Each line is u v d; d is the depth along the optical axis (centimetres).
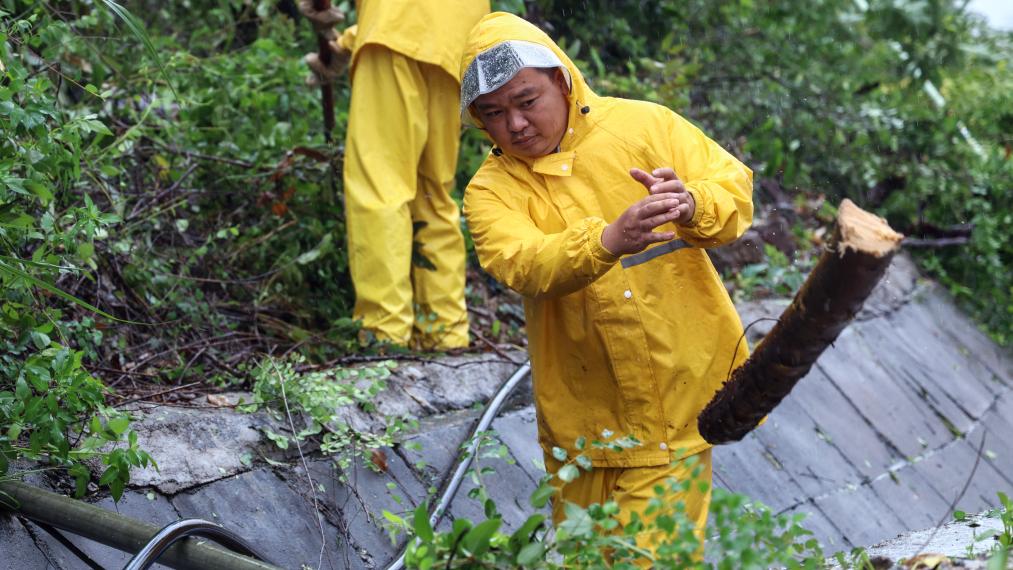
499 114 334
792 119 860
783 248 808
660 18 859
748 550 225
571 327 340
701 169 345
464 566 232
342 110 661
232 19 696
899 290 846
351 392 444
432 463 447
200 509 373
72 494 354
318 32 564
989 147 964
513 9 643
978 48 995
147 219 506
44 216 369
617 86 733
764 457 575
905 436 679
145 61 575
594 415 346
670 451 340
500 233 333
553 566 236
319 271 573
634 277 336
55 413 329
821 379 670
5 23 432
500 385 518
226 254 559
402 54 514
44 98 373
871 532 575
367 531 407
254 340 518
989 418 768
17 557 324
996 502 684
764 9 909
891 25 937
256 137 586
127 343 475
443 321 551
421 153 542
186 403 427
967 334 856
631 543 239
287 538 383
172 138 565
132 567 273
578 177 341
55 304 444
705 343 342
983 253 920
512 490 458
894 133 911
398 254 521
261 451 409
